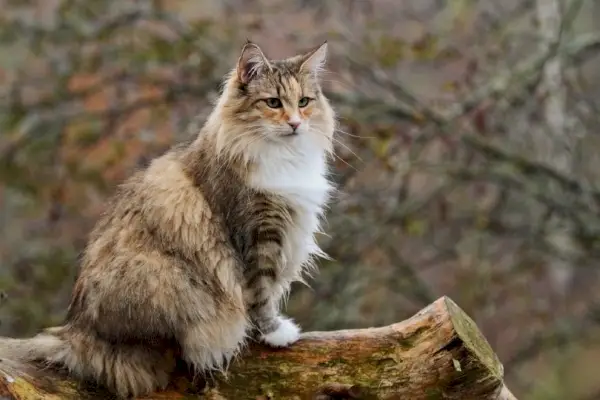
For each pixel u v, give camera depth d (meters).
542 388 13.99
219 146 6.33
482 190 13.50
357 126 10.70
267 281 6.33
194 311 5.95
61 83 12.14
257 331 6.20
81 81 12.38
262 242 6.32
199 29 11.97
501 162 11.99
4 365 5.62
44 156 12.30
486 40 12.95
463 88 12.38
